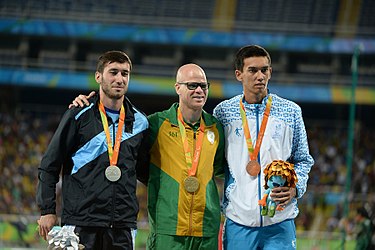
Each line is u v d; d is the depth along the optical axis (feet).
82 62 229.86
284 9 239.09
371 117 231.50
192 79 47.39
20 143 213.66
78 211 45.03
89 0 234.58
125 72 46.21
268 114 48.75
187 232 47.06
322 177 206.39
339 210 162.50
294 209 48.16
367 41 221.87
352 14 236.22
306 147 49.29
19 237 133.59
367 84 220.02
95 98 46.96
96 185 45.11
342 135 225.76
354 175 206.28
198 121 48.67
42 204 45.34
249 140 48.44
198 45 220.84
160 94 218.18
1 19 220.84
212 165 48.29
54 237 40.06
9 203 182.70
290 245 47.80
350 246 124.77
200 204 47.16
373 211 105.60
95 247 45.24
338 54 226.17
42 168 45.65
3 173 197.47
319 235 129.39
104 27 221.66
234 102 49.70
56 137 45.65
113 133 46.24
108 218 44.93
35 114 227.40
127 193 45.55
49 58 230.27
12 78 215.31
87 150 45.60
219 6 239.50
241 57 48.39
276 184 45.73
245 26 226.38
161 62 231.30
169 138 48.16
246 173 48.06
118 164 45.57
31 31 219.82
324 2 239.71
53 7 231.30
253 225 47.44
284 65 228.22
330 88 219.00
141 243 138.31
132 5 236.84
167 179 47.65
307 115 234.17
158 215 47.52
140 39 220.43
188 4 238.89
